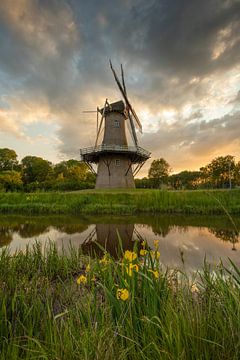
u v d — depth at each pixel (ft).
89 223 45.52
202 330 5.95
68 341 6.02
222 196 62.69
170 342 5.50
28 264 16.31
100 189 92.48
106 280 8.78
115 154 93.86
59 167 237.66
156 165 210.79
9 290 10.48
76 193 79.15
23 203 71.97
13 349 5.93
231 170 201.36
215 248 24.18
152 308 6.86
